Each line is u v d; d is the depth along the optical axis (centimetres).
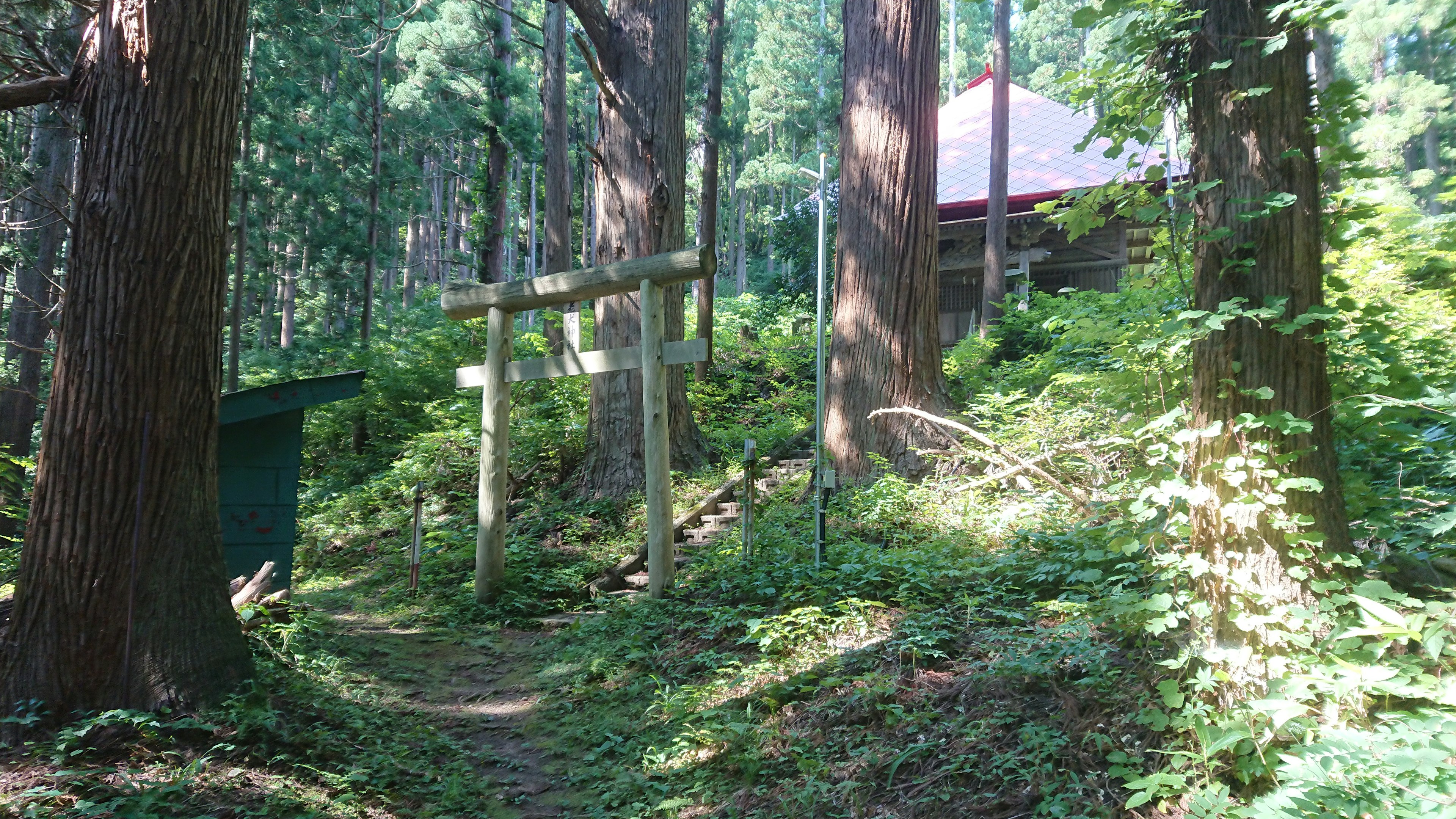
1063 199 479
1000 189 1883
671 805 478
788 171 4769
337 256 2383
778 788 467
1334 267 668
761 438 1485
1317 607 356
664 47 1306
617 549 1077
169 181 480
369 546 1286
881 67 1132
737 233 5528
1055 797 369
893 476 1000
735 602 802
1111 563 589
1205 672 354
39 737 434
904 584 699
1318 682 326
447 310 1022
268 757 459
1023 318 1619
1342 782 291
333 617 935
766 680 599
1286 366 375
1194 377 397
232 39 509
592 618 881
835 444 1121
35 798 375
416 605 989
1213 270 388
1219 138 387
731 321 2670
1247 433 374
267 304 3117
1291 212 377
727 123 1762
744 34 5919
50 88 491
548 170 1836
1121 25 405
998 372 1467
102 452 465
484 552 972
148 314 475
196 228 491
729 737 527
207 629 493
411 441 1623
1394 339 552
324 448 1944
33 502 473
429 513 1359
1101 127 450
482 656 807
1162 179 450
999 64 1889
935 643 569
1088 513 675
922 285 1117
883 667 563
